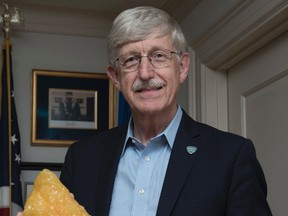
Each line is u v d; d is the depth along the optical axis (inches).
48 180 54.7
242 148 60.0
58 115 145.1
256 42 110.3
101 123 147.0
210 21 124.0
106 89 149.3
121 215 59.7
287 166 100.7
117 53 62.3
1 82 137.8
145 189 60.1
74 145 69.9
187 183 58.0
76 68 149.1
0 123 134.9
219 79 128.9
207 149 60.4
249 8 106.4
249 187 58.1
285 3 94.2
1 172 131.5
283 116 103.2
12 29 145.9
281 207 102.1
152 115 61.7
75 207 53.1
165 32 61.4
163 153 62.1
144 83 60.7
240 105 121.2
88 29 151.1
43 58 147.5
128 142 64.4
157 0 142.9
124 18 61.1
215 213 56.6
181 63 65.4
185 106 138.9
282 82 104.3
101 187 62.0
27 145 142.3
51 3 144.7
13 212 129.0
